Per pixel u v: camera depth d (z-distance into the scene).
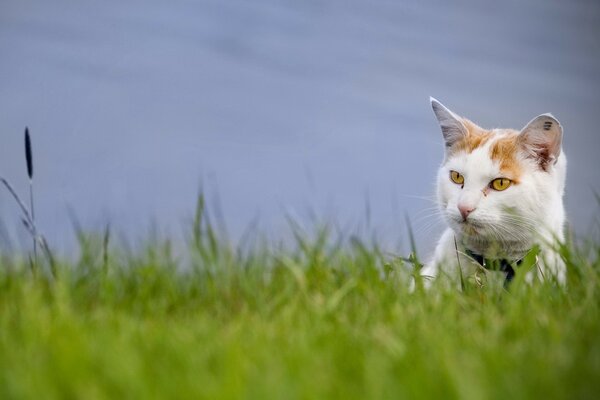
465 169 8.78
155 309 7.05
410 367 5.48
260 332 6.14
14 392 4.92
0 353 5.58
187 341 5.81
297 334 6.08
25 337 5.86
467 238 8.71
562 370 5.39
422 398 5.04
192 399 4.92
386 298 7.20
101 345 5.64
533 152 8.73
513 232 8.63
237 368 5.20
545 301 7.16
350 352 5.82
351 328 6.34
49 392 4.94
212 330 6.17
